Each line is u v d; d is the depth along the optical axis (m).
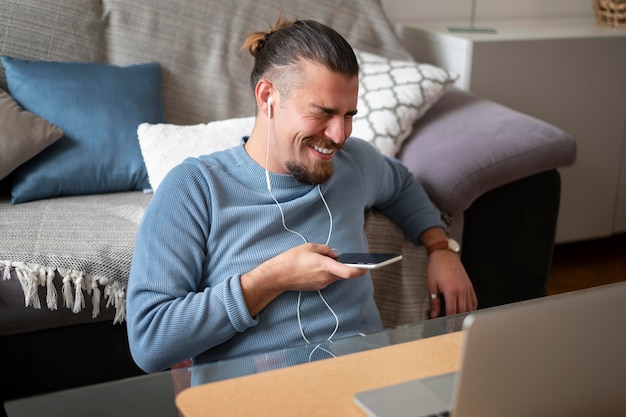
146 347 1.29
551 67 2.79
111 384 1.02
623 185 3.06
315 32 1.36
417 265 1.93
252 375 1.04
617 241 3.26
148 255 1.33
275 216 1.42
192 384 1.01
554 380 0.86
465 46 2.68
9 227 1.88
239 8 2.47
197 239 1.37
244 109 2.46
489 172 2.10
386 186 1.76
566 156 2.21
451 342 1.14
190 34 2.41
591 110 2.91
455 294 1.70
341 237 1.48
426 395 0.99
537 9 3.37
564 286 2.82
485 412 0.84
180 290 1.32
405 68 2.41
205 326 1.28
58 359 1.79
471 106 2.40
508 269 2.23
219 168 1.43
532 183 2.20
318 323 1.38
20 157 2.06
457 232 2.13
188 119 2.41
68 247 1.78
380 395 0.99
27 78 2.18
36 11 2.25
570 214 3.01
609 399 0.91
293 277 1.31
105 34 2.34
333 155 1.43
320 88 1.33
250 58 2.47
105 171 2.16
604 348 0.88
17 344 1.75
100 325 1.81
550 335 0.84
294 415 0.95
